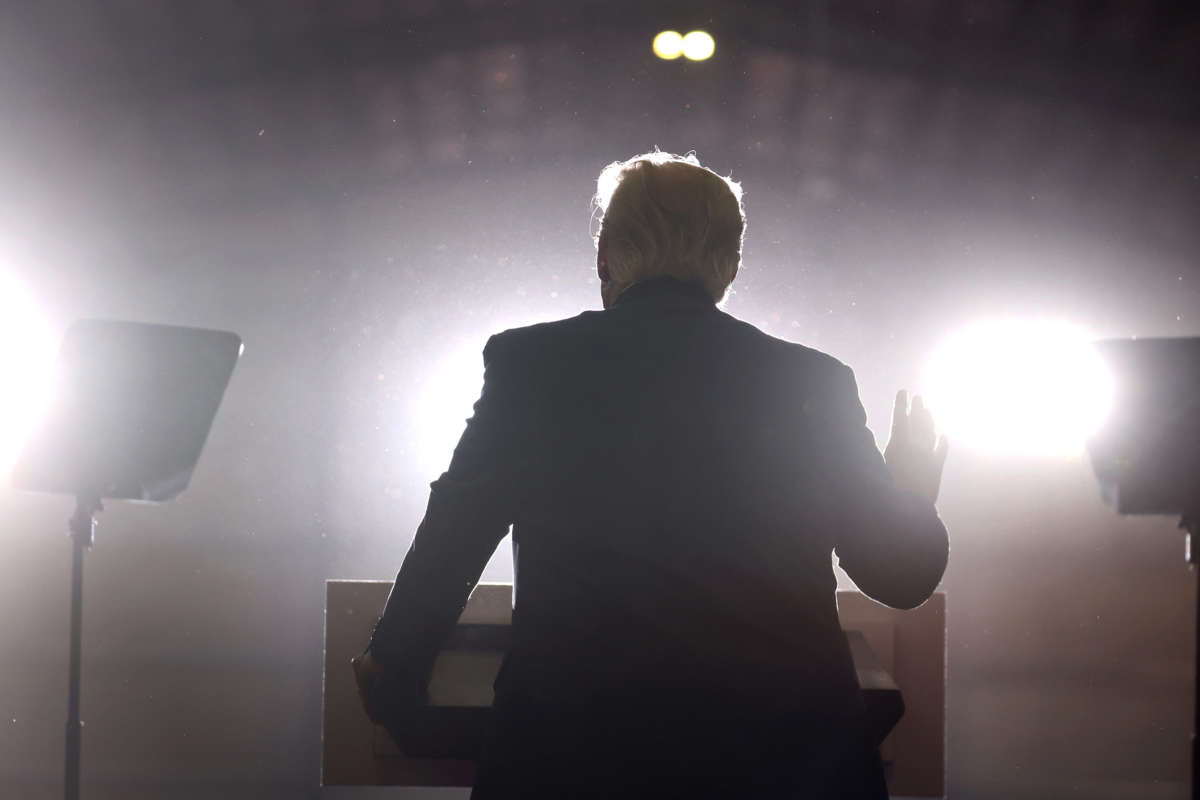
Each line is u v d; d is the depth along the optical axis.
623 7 6.24
